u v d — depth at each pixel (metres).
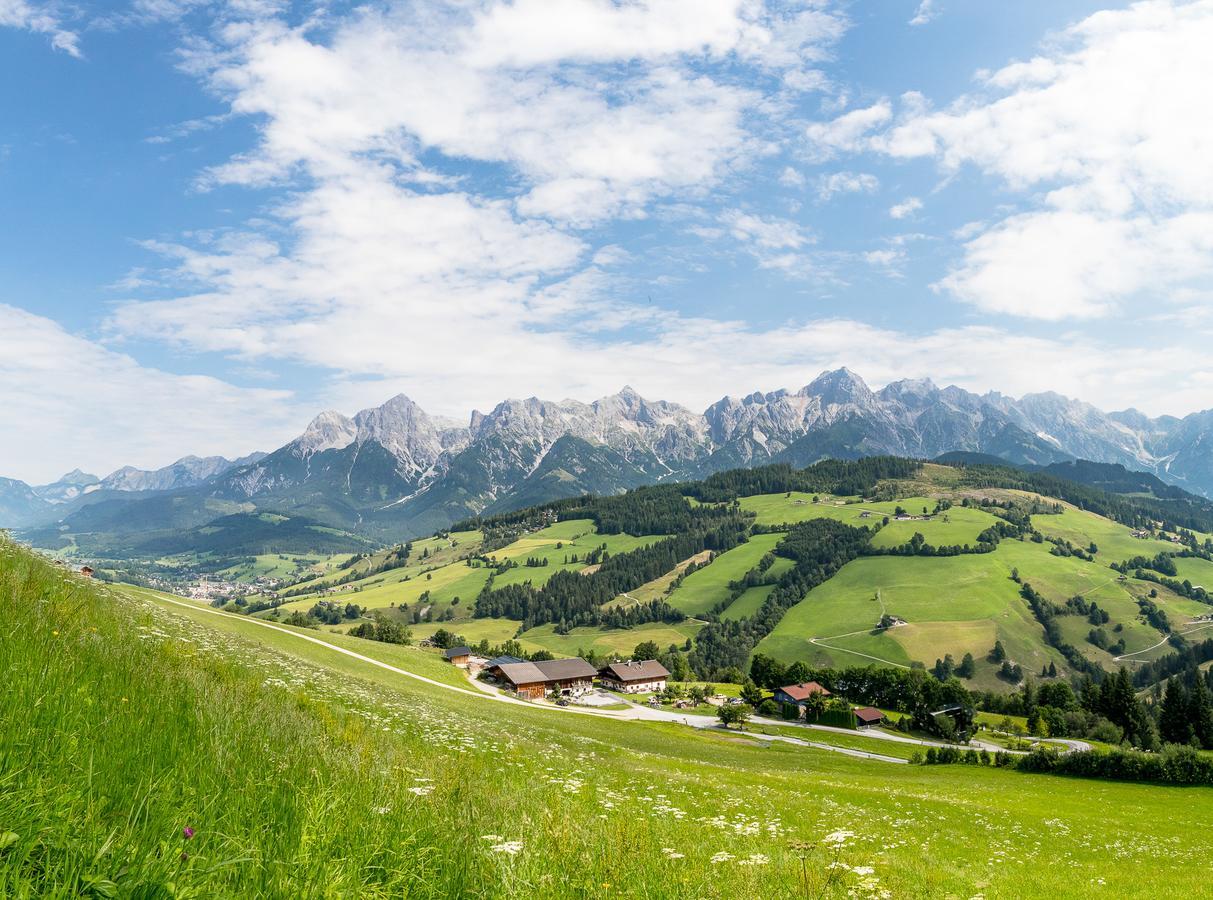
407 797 7.54
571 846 7.16
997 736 131.50
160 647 13.67
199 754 6.45
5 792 3.85
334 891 4.23
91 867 3.37
